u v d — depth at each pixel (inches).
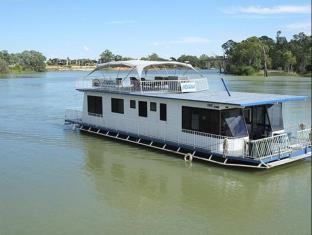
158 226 629.9
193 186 804.0
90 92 1242.0
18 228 609.6
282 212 686.5
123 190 780.0
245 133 905.5
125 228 618.5
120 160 968.3
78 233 599.2
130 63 1148.5
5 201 710.5
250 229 623.8
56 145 1120.2
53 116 1686.8
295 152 909.2
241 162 872.3
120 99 1132.5
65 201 717.9
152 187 797.2
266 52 7185.0
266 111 941.2
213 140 899.4
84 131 1286.9
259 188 795.4
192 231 613.3
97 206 699.4
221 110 882.8
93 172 882.1
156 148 1039.0
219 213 683.4
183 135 965.2
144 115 1063.0
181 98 946.7
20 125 1445.6
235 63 6894.7
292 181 832.3
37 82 4330.7
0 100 2333.9
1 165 925.2
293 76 6279.5
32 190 766.5
